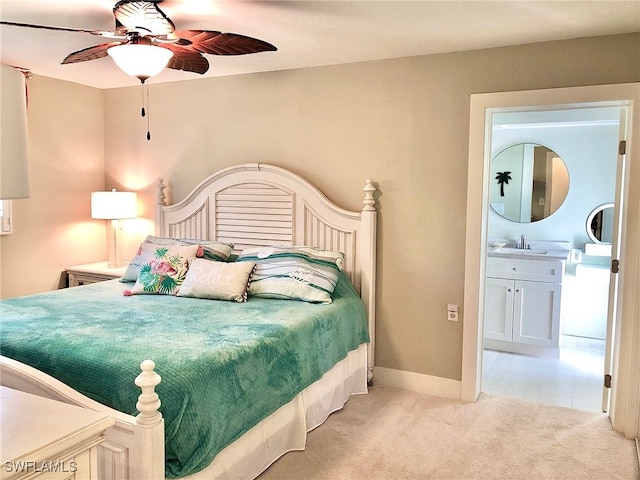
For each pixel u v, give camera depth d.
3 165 1.07
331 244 3.70
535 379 3.87
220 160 4.17
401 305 3.56
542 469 2.54
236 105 4.06
